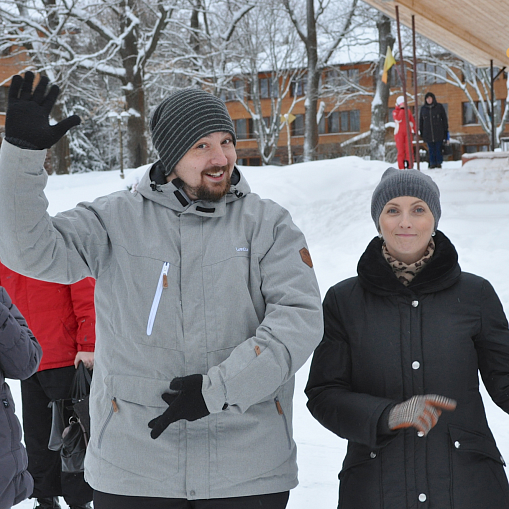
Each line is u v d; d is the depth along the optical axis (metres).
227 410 2.08
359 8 29.48
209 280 2.15
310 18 30.25
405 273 2.34
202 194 2.18
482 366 2.29
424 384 2.20
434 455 2.15
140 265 2.16
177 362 2.11
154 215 2.23
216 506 2.08
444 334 2.22
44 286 3.57
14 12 31.00
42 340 3.56
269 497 2.13
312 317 2.07
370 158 29.62
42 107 1.93
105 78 34.00
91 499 3.47
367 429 2.09
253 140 50.25
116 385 2.12
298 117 49.00
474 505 2.11
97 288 2.24
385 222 2.35
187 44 31.20
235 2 32.12
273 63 38.66
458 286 2.27
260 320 2.19
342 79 37.38
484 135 43.56
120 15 29.75
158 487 2.06
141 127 30.03
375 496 2.17
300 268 2.17
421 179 2.35
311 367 2.39
